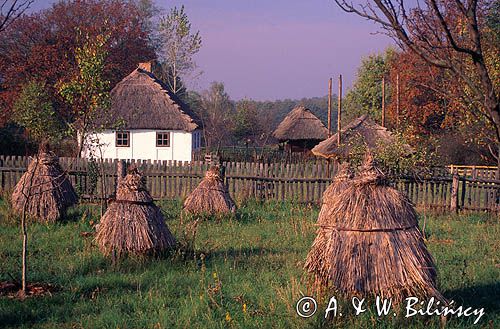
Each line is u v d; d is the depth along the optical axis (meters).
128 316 9.09
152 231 12.64
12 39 68.69
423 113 46.03
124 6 75.62
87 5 70.31
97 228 13.26
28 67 64.81
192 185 24.09
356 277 8.46
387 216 8.63
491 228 19.03
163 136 47.44
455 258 13.85
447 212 22.53
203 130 54.03
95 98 25.52
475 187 22.48
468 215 22.08
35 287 10.41
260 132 66.50
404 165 22.00
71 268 11.90
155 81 50.31
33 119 42.00
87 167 24.03
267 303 9.49
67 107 51.19
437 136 42.03
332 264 8.63
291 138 62.84
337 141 33.00
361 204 8.73
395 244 8.53
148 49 75.75
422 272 8.47
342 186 15.10
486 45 21.75
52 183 17.41
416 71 30.48
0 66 65.56
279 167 24.12
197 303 9.50
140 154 47.28
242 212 21.12
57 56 65.44
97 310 9.46
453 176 22.41
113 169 24.11
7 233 16.02
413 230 8.76
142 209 12.74
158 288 10.73
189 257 13.00
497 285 11.22
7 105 61.75
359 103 75.00
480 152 39.22
